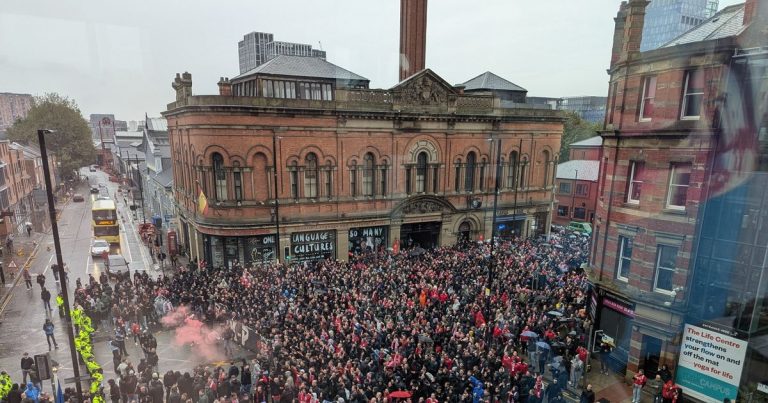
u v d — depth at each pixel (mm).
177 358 19078
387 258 28484
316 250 31922
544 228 25156
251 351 18953
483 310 17969
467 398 13102
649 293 8031
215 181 29766
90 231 28625
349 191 31922
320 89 30766
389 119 31266
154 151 40688
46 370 13336
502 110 26766
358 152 31500
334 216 31641
